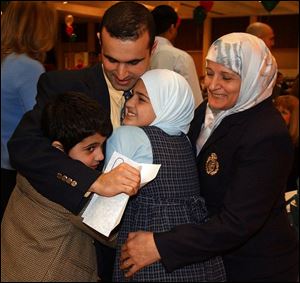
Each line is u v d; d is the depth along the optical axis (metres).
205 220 1.29
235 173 1.22
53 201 1.23
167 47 2.72
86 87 1.37
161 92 1.29
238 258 1.33
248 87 1.26
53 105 1.25
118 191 1.12
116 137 1.24
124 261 1.20
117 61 1.25
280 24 10.89
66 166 1.18
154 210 1.23
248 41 1.26
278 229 1.33
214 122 1.33
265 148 1.19
